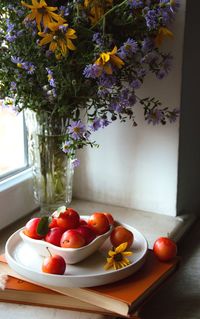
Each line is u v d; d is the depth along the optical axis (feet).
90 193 4.46
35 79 3.42
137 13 3.42
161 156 4.11
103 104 3.56
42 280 2.89
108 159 4.30
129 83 3.59
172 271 3.20
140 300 2.88
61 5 3.51
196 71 4.18
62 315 2.98
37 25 3.14
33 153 3.79
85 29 3.30
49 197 3.89
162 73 3.64
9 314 2.99
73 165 3.73
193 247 4.06
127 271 2.96
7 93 3.48
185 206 4.42
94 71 3.19
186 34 3.84
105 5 3.36
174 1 3.36
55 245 3.03
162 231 3.98
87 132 3.52
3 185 3.93
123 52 3.26
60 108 3.44
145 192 4.26
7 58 3.34
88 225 3.16
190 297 3.37
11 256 3.07
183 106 4.01
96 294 2.87
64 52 3.16
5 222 3.93
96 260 3.12
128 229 3.39
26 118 3.76
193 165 4.49
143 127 4.10
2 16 3.37
